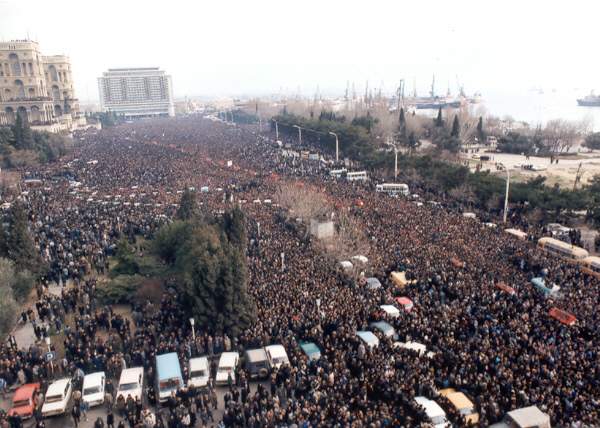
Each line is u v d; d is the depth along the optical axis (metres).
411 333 31.00
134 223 54.50
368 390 25.77
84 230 52.38
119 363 28.94
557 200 60.34
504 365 26.48
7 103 163.00
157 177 83.19
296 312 33.06
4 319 32.56
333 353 28.66
